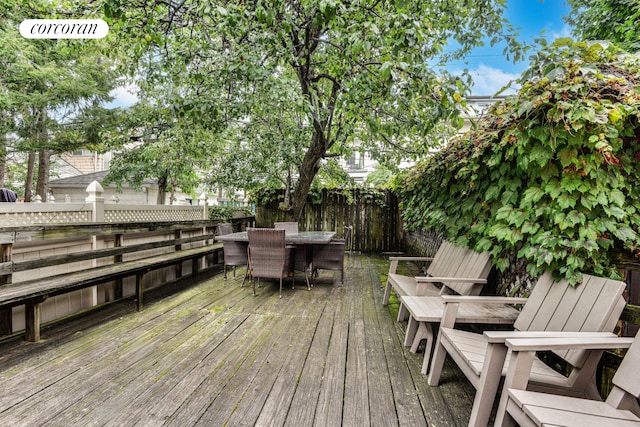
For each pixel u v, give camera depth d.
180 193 15.37
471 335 1.86
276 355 2.32
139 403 1.73
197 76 2.84
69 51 3.51
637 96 1.66
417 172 4.22
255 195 7.96
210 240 5.88
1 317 2.53
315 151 5.41
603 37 4.31
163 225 4.37
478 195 2.68
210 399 1.77
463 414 1.67
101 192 3.73
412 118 2.84
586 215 1.81
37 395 1.79
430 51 2.70
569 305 1.67
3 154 9.05
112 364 2.16
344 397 1.81
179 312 3.27
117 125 9.22
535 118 1.89
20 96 8.09
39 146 8.94
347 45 2.47
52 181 13.75
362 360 2.27
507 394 1.26
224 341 2.55
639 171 1.80
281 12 2.32
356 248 7.84
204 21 2.45
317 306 3.52
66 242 3.14
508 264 2.38
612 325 1.43
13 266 2.46
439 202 3.48
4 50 7.39
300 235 4.84
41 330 2.72
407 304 2.35
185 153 6.93
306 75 3.54
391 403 1.76
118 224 3.57
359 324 2.98
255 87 2.99
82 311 3.18
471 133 2.77
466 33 3.44
